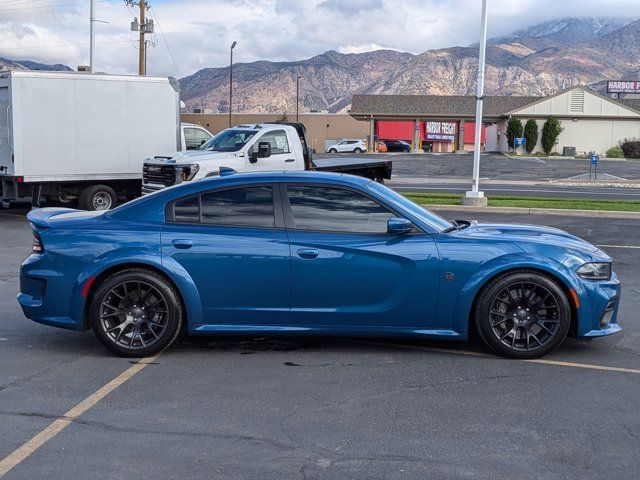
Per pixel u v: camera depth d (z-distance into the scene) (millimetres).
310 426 4684
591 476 3980
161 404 5090
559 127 63906
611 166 47594
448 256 6043
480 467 4086
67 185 17375
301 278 6066
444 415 4891
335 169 18469
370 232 6145
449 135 73562
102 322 6148
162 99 18047
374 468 4070
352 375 5746
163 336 6133
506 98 73938
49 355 6309
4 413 4922
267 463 4137
